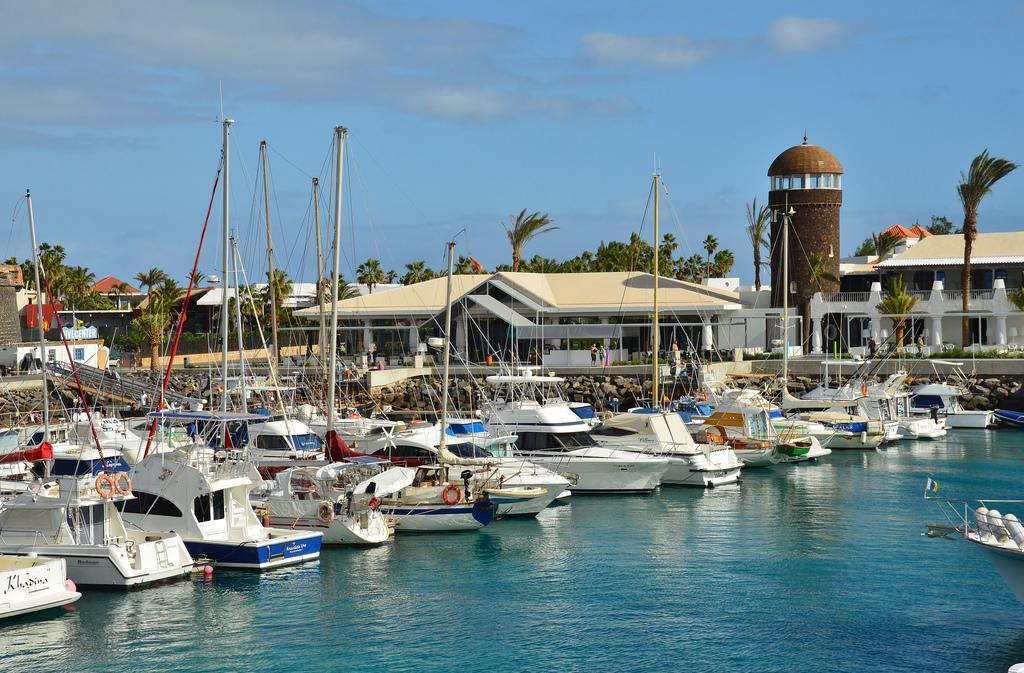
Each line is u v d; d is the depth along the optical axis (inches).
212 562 1256.2
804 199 3472.0
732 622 1101.1
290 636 1054.4
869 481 1920.5
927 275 3501.5
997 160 3090.6
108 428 1915.6
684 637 1058.1
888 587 1218.0
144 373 3085.6
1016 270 3380.9
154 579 1195.9
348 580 1237.1
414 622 1098.7
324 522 1374.3
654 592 1203.9
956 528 1009.5
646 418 1895.9
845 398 2556.6
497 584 1232.2
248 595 1174.3
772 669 973.2
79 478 1186.6
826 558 1348.4
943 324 3292.3
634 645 1036.5
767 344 3472.0
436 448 1612.9
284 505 1396.4
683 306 3105.3
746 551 1387.8
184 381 2967.5
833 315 3499.0
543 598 1180.5
